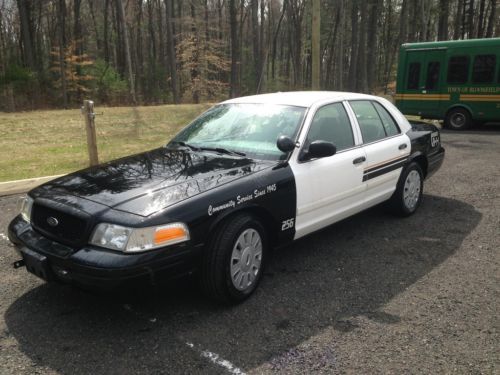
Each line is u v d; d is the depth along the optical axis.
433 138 6.27
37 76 27.86
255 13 39.75
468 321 3.43
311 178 4.19
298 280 4.12
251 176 3.76
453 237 5.17
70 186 3.65
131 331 3.31
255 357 3.00
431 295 3.83
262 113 4.63
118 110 19.89
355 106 5.07
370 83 34.00
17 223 3.70
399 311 3.58
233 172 3.79
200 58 34.09
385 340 3.19
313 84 12.18
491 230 5.39
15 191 6.95
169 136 13.71
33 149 10.95
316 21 11.78
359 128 4.95
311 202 4.22
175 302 3.71
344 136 4.75
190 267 3.32
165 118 18.00
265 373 2.84
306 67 53.84
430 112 15.48
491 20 35.22
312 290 3.92
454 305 3.66
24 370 2.88
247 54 49.16
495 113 14.38
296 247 4.91
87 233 3.14
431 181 7.82
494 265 4.43
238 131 4.54
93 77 29.95
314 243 5.02
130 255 3.03
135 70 42.28
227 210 3.47
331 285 4.02
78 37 33.41
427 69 15.31
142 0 45.59
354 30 34.59
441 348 3.09
